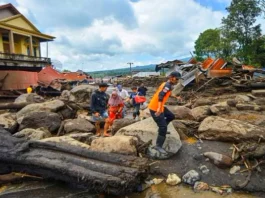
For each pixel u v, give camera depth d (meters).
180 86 15.77
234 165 5.24
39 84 26.81
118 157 5.18
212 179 4.99
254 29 45.25
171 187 4.91
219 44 46.59
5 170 5.73
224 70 18.23
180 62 25.53
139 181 4.78
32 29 36.34
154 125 6.27
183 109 7.97
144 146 5.84
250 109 8.47
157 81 30.75
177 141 5.75
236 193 4.62
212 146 5.90
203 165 5.33
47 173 5.28
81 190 4.99
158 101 5.39
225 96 14.20
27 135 7.03
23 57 29.36
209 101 11.23
